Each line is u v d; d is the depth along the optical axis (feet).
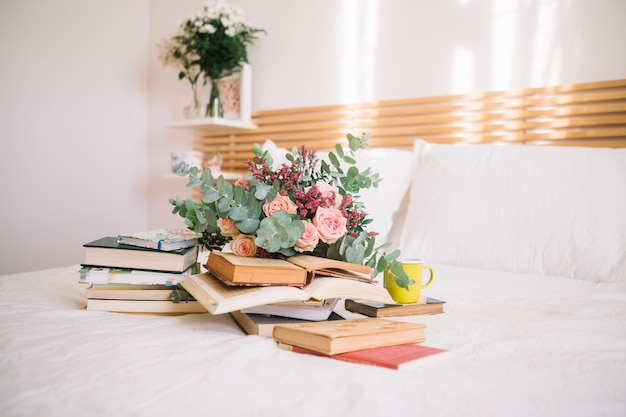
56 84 8.71
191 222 3.42
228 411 1.75
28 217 8.43
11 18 8.09
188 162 7.98
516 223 5.06
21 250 8.36
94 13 9.20
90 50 9.17
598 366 2.29
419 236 5.55
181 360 2.23
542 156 5.30
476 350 2.51
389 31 7.49
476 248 5.16
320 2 8.09
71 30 8.88
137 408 1.77
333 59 8.00
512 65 6.56
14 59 8.16
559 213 4.91
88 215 9.26
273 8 8.54
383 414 1.74
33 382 1.98
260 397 1.86
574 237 4.75
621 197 4.77
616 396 1.99
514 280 4.54
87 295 3.22
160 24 9.87
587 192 4.89
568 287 4.28
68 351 2.33
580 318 3.19
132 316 3.12
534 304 3.65
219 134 9.12
